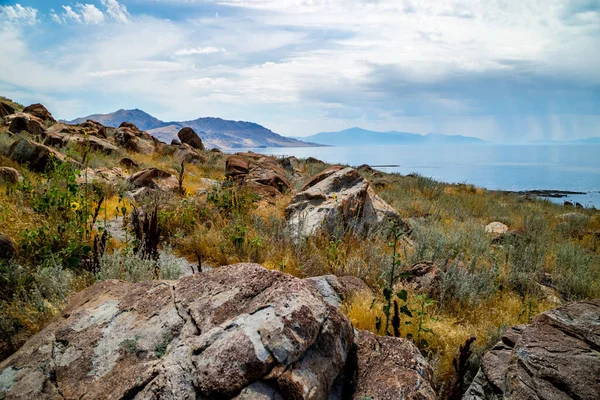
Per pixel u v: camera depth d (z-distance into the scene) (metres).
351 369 2.75
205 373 2.23
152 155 22.62
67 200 7.08
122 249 5.84
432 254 7.02
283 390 2.15
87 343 2.70
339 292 4.93
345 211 8.46
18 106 32.59
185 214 8.01
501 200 20.12
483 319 4.92
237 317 2.58
